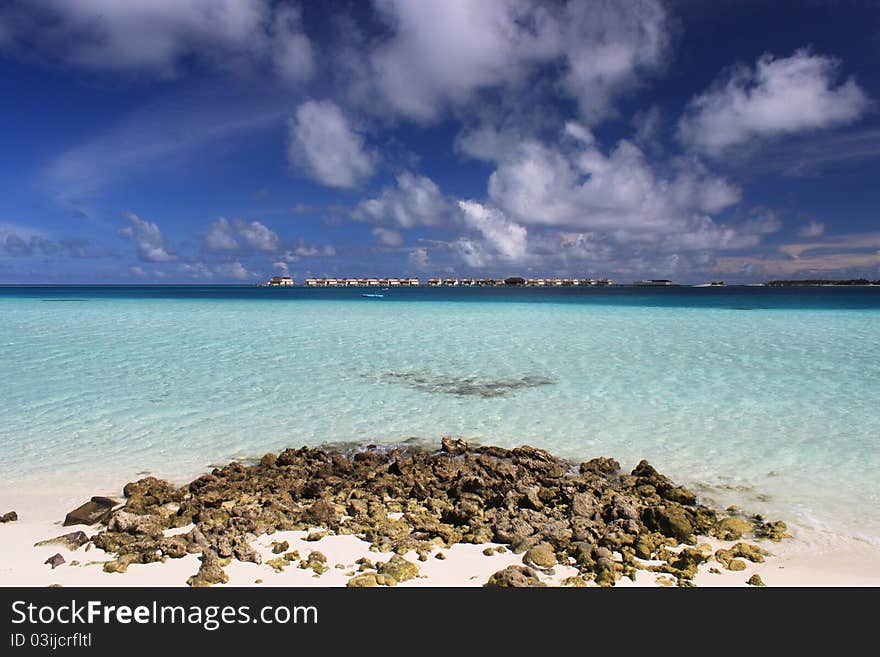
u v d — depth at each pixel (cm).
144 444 962
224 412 1164
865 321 3127
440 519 679
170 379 1473
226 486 757
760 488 775
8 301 5616
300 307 4666
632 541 599
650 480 784
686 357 1830
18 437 990
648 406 1214
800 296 8400
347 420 1113
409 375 1538
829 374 1541
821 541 616
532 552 566
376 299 6825
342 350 1977
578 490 736
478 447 946
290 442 982
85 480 800
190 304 5153
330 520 661
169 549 571
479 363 1716
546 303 5634
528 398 1288
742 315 3666
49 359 1758
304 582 522
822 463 869
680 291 12600
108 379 1468
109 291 11969
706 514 683
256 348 2020
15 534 623
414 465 846
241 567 548
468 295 8938
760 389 1365
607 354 1892
